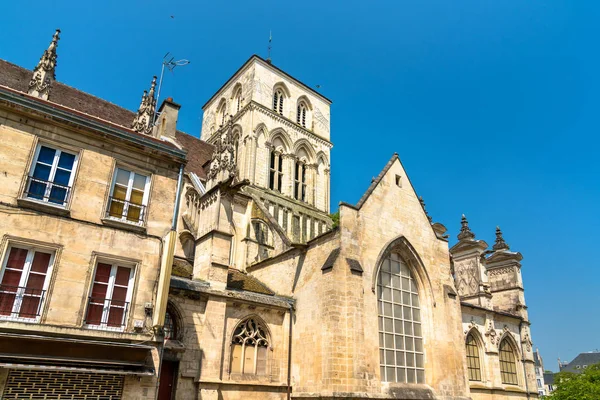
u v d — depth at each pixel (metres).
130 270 19.94
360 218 30.56
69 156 19.88
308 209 57.25
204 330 25.27
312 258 30.47
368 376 26.55
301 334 28.78
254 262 37.78
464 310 41.91
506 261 54.50
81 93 41.09
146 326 19.22
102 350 17.88
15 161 18.31
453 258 52.56
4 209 17.53
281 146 58.56
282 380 28.28
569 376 41.53
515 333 48.06
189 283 25.78
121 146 21.08
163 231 21.11
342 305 27.23
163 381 23.39
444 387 30.86
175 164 22.56
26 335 16.17
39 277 17.83
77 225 18.92
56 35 30.62
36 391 16.66
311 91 65.81
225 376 25.77
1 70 37.03
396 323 30.67
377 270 30.16
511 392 43.34
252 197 43.28
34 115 19.05
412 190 35.53
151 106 36.53
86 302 18.23
